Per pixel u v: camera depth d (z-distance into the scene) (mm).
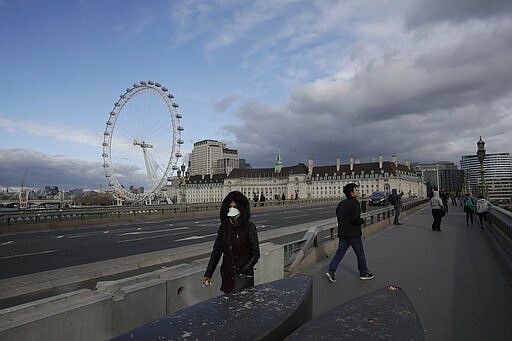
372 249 11953
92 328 3488
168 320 2119
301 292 2740
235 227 4484
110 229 22156
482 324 5188
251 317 2172
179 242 15555
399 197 20438
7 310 3156
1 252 13211
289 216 31812
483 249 11750
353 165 172875
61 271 9016
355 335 1973
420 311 5781
